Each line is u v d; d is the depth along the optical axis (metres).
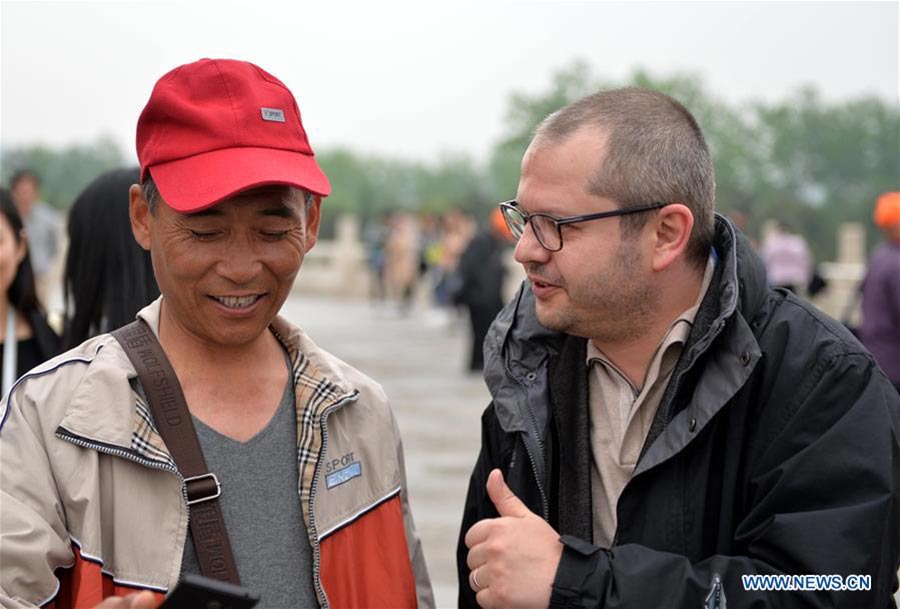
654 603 2.03
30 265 3.37
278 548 2.10
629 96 2.23
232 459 2.11
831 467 2.07
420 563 2.44
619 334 2.26
